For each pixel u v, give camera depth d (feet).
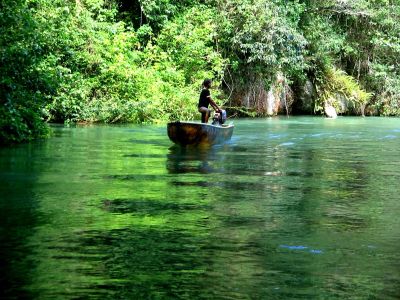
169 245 20.33
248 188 31.30
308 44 106.73
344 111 112.27
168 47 91.09
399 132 71.15
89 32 77.82
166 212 25.17
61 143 51.60
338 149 51.98
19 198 27.58
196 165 39.75
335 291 16.29
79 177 33.83
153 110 78.28
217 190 30.53
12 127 50.65
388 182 33.94
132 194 28.99
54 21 71.82
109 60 79.51
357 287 16.58
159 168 37.99
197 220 23.89
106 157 42.88
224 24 93.40
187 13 93.91
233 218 24.38
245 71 99.66
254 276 17.37
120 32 84.53
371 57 119.44
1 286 16.37
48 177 33.58
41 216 24.12
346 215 25.27
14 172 35.22
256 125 79.77
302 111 111.86
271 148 51.80
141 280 16.94
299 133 68.13
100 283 16.66
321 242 20.99
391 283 16.93
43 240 20.70
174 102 81.82
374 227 23.22
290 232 22.27
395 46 114.32
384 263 18.67
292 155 46.93
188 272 17.65
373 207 26.94
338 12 111.65
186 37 90.48
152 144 52.16
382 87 118.11
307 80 110.42
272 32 93.50
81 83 74.28
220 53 96.22
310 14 108.68
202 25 92.73
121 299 15.58
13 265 18.04
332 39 108.37
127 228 22.47
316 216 25.00
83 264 18.22
